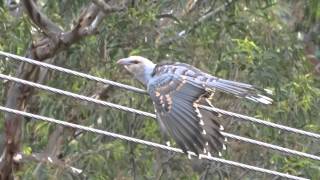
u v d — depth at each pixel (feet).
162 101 29.48
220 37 58.95
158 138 54.85
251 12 60.49
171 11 59.82
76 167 55.26
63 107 56.44
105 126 55.62
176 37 58.49
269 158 56.03
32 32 61.98
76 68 57.62
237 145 56.13
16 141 56.39
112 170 54.75
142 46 57.41
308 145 56.13
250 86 29.53
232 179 55.93
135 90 35.91
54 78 57.26
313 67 69.10
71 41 56.03
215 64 58.03
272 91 57.31
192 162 55.47
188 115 28.91
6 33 56.65
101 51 57.57
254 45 58.08
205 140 28.27
